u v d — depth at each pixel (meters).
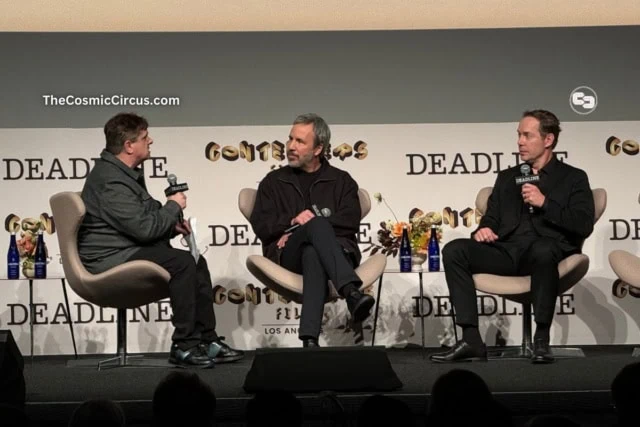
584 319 12.80
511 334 12.80
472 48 12.88
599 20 12.97
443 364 10.13
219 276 12.69
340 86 12.83
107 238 10.26
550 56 12.89
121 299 10.30
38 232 11.75
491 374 9.18
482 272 10.64
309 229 10.23
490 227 11.05
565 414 8.06
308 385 8.17
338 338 12.70
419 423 7.99
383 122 12.84
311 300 10.03
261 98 12.79
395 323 12.75
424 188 12.81
